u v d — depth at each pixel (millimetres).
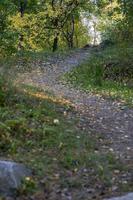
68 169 8750
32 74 23188
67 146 9898
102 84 20938
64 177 8336
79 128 11523
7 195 7430
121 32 25188
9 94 12375
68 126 11359
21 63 26109
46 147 9750
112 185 8102
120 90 19562
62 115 12398
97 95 17562
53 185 7969
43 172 8375
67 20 46344
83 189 7910
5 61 16297
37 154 9336
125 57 24500
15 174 7770
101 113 13945
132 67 23578
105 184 8117
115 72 23219
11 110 11469
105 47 35812
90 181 8234
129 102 16234
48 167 8664
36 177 8156
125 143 10766
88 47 42250
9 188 7531
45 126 10750
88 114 13438
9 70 14305
